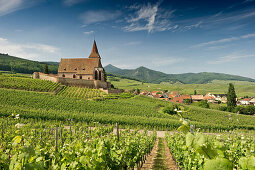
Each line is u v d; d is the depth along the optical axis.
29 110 31.39
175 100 85.56
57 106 40.59
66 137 16.66
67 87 59.75
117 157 6.28
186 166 6.83
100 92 62.47
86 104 45.53
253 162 2.01
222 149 3.15
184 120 3.15
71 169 4.34
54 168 4.64
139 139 12.93
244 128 39.66
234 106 67.94
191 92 176.88
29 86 52.53
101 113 39.78
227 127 36.72
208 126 35.28
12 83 52.66
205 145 2.24
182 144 8.55
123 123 32.62
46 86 55.09
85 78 67.94
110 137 9.37
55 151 6.50
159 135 30.66
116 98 59.03
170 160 12.91
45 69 80.94
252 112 62.66
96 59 70.25
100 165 4.65
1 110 28.56
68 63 70.56
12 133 14.88
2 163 3.49
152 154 16.16
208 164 1.85
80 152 5.29
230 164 1.80
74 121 30.69
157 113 45.88
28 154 2.72
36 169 3.09
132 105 51.75
